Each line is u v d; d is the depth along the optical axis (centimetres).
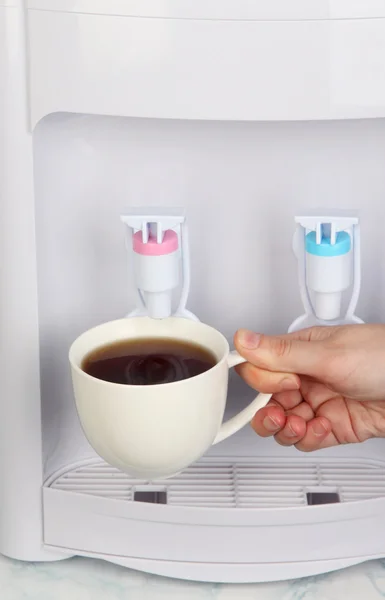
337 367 102
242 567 105
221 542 104
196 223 105
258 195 103
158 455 93
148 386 90
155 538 105
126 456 93
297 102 93
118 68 93
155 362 97
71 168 102
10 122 96
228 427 99
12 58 94
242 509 103
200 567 105
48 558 109
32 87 95
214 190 103
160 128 100
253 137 101
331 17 91
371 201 103
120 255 105
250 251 106
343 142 101
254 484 108
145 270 96
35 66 94
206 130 100
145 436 91
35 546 108
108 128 101
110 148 102
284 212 104
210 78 93
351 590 106
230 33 92
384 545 106
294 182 103
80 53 93
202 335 98
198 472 110
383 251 105
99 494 106
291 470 110
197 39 92
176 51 92
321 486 108
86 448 112
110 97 94
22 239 100
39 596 105
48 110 95
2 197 99
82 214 104
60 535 107
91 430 94
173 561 106
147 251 96
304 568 105
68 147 101
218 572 105
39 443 106
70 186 103
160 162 102
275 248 105
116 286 107
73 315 107
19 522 108
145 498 111
